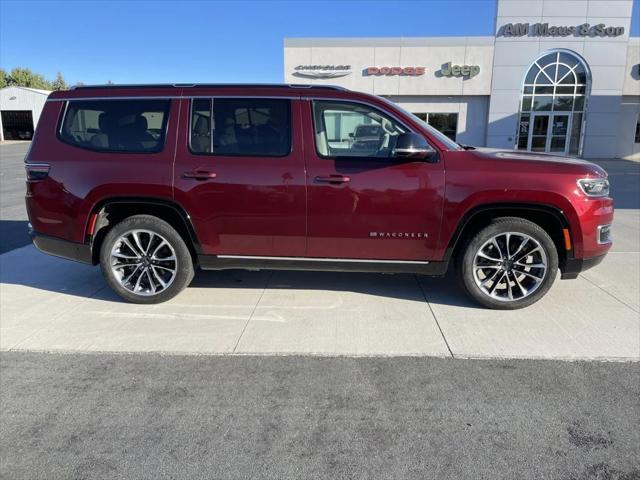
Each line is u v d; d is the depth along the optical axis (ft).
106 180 14.35
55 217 14.87
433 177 13.69
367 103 14.11
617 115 84.23
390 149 14.08
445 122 87.15
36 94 151.64
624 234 24.43
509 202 13.60
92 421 9.44
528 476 7.93
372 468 8.13
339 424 9.30
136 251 15.06
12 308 15.05
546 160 14.06
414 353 12.09
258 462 8.27
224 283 17.28
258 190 14.03
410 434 9.00
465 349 12.27
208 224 14.39
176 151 14.34
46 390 10.52
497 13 81.66
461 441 8.79
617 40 81.56
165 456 8.43
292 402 10.02
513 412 9.64
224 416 9.56
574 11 81.10
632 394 10.23
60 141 14.88
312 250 14.47
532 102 84.74
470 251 14.24
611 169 66.85
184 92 14.60
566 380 10.80
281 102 14.24
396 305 15.19
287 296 15.99
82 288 16.87
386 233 14.02
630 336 12.92
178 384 10.73
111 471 8.09
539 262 14.28
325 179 13.83
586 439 8.83
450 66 83.61
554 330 13.32
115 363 11.68
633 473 8.00
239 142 14.26
